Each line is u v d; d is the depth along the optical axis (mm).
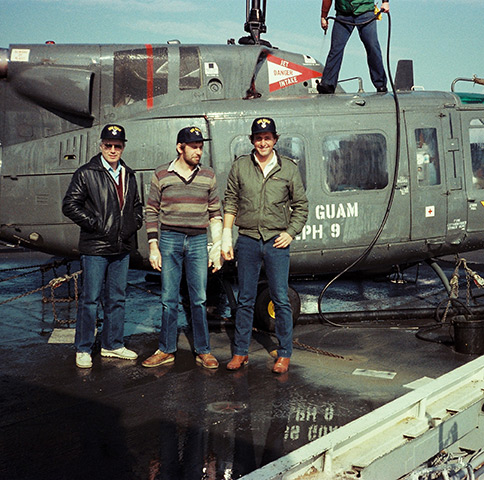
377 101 5676
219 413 3586
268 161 4219
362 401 3797
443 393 3834
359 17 5727
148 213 4375
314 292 7758
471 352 4832
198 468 2898
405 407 3336
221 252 4355
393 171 5613
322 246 5504
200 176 4316
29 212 5320
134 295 7457
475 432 4008
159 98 5402
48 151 5293
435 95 5883
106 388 4016
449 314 6016
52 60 5297
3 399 3807
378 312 5996
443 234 5855
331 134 5473
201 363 4516
